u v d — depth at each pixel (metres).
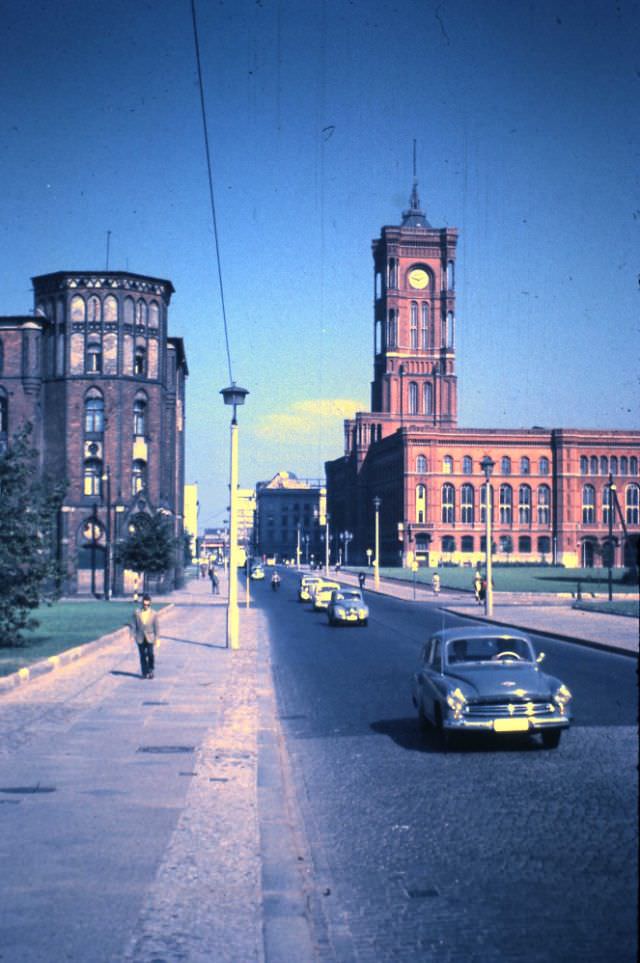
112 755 13.19
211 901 7.36
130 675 23.25
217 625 42.28
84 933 6.68
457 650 15.26
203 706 17.98
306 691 20.77
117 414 68.94
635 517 140.00
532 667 14.87
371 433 167.75
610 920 7.01
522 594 65.56
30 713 17.08
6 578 28.69
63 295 69.31
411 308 168.38
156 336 71.12
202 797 10.75
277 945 6.50
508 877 8.06
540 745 14.35
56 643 30.25
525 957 6.40
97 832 9.28
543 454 139.50
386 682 22.34
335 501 191.50
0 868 8.15
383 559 153.75
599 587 77.81
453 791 11.39
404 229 167.38
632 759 13.10
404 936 6.82
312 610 54.44
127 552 60.75
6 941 6.52
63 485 30.31
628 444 139.88
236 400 30.89
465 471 138.75
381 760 13.42
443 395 167.12
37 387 67.50
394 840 9.33
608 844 8.94
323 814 10.42
